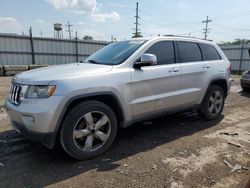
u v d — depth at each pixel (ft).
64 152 11.82
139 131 15.19
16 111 10.37
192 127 16.10
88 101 10.96
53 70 11.38
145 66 12.87
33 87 10.09
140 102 12.60
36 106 9.81
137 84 12.35
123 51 13.29
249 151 12.31
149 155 11.73
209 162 11.06
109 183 9.31
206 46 17.02
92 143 11.32
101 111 11.30
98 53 14.97
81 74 10.77
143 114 13.01
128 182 9.38
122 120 12.28
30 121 9.91
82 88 10.43
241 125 16.69
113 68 11.81
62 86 10.03
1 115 18.30
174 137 14.20
